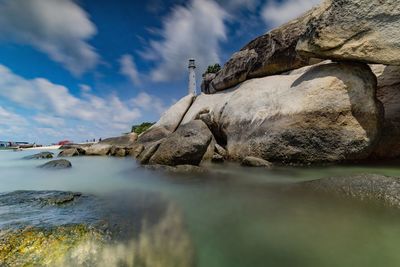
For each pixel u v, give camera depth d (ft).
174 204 20.16
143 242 13.97
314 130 29.76
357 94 28.48
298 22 45.21
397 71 35.55
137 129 109.40
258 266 12.18
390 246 13.01
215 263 12.49
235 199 20.84
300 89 33.17
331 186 20.06
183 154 35.50
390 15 27.22
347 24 29.19
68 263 12.10
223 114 45.19
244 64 53.62
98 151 65.31
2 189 26.50
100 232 14.35
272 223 16.14
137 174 33.14
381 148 32.96
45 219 15.83
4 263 11.76
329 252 12.91
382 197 17.22
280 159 32.53
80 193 22.68
